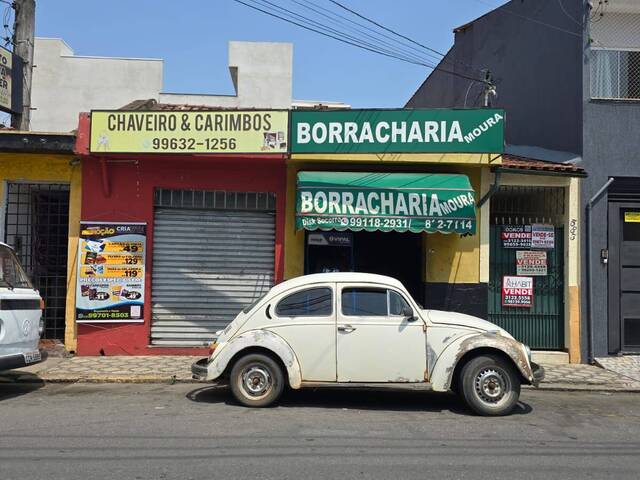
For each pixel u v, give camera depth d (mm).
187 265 11664
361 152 10930
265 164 11578
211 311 11680
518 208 12344
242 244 11773
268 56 27781
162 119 10875
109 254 11383
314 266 11883
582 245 11797
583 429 7070
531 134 14141
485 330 7707
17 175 11391
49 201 11844
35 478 5031
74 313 11375
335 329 7691
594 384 9820
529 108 14273
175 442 6129
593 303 11711
